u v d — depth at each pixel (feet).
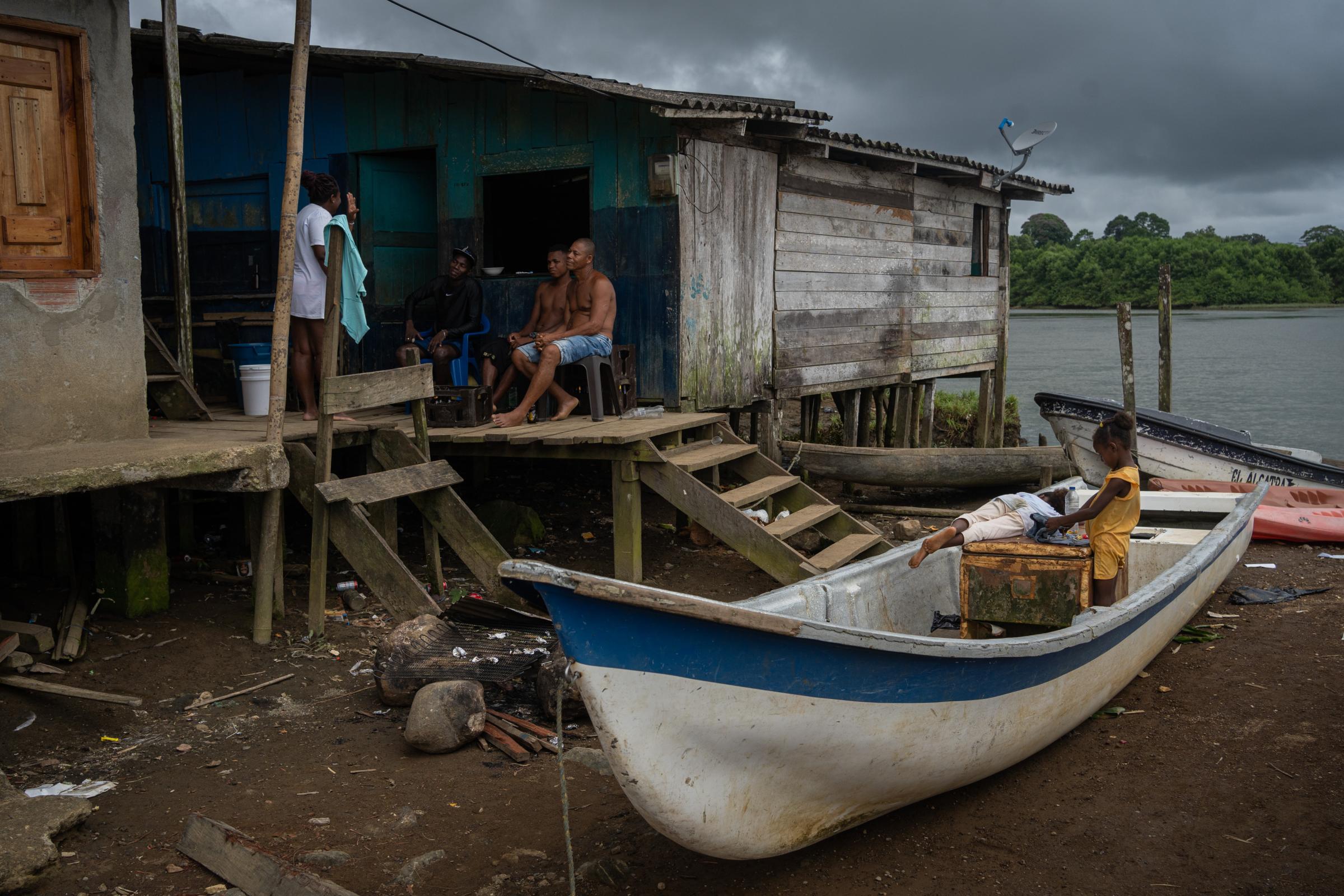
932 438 50.19
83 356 19.24
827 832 13.12
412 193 34.04
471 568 22.59
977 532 18.45
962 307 48.70
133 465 17.24
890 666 12.23
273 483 19.39
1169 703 18.47
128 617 20.59
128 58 19.71
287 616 21.89
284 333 19.66
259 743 16.29
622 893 12.35
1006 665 13.71
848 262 38.93
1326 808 14.28
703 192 30.40
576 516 32.22
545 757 15.90
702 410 31.09
